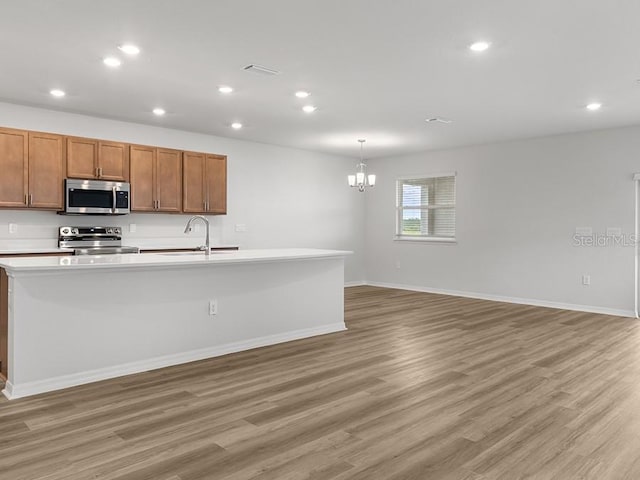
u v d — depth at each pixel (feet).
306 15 9.61
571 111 17.02
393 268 27.76
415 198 26.86
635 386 10.58
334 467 6.95
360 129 20.34
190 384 10.62
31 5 9.17
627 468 6.95
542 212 21.71
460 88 14.40
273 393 10.07
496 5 9.10
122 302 11.26
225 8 9.31
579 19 9.66
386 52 11.54
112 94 15.29
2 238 16.71
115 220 19.24
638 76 13.21
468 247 24.36
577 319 18.48
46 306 10.11
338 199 27.61
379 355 13.10
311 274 15.48
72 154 17.19
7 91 14.99
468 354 13.23
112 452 7.36
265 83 14.02
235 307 13.50
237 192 22.90
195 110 17.26
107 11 9.45
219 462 7.07
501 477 6.69
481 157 23.81
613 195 19.67
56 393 9.98
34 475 6.65
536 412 9.09
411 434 8.09
